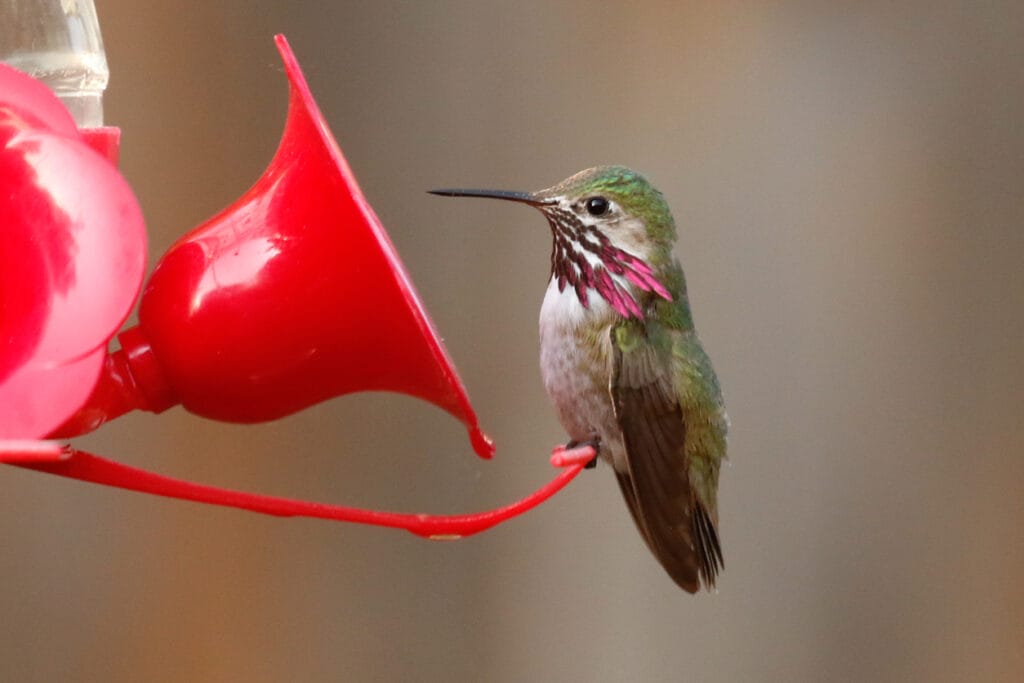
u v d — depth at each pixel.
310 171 4.52
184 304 4.56
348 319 4.59
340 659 8.82
